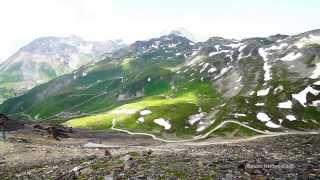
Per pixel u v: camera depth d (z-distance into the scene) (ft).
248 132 561.84
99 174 159.22
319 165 163.12
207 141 531.91
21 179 173.99
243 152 238.27
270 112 627.05
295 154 212.84
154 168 163.22
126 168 167.02
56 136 483.51
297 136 406.62
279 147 264.72
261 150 248.73
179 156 205.26
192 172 151.64
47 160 258.98
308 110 623.36
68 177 161.89
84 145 448.24
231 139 536.83
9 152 293.02
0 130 453.58
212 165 165.37
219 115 647.97
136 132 632.79
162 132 624.18
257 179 135.44
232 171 150.30
